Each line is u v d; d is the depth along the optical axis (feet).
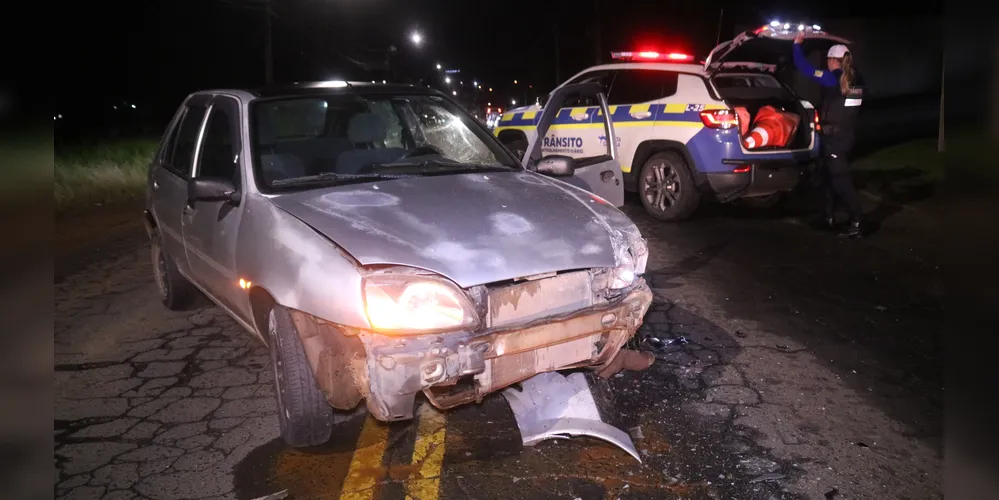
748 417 12.60
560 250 11.25
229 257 13.15
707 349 15.60
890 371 14.42
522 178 14.32
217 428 12.67
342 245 10.71
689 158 26.99
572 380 12.54
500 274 10.57
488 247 10.89
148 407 13.50
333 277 10.38
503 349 10.48
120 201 40.16
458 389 10.85
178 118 18.40
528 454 11.53
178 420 12.98
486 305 10.57
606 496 10.38
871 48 79.30
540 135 18.11
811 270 21.42
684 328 16.85
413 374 9.91
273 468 11.35
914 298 18.69
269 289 11.37
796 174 27.14
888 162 38.63
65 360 15.71
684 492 10.46
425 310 10.13
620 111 29.84
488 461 11.36
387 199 12.37
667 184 28.37
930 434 11.98
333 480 10.97
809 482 10.68
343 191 12.76
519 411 12.11
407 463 11.37
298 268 10.93
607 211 13.01
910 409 12.85
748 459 11.29
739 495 10.38
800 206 31.35
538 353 10.97
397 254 10.52
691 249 24.17
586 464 11.21
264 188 12.98
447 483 10.77
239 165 13.52
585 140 31.37
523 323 10.70
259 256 11.90
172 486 10.91
